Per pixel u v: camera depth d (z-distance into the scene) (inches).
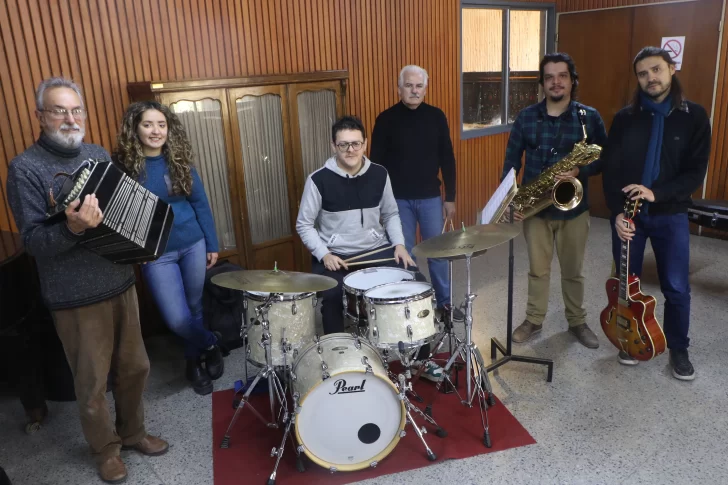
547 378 114.3
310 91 146.9
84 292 81.8
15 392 119.0
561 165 115.0
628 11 207.8
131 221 75.5
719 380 112.1
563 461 91.2
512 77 223.5
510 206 112.3
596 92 223.8
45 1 118.0
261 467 93.0
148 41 131.0
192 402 112.9
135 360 91.4
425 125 137.3
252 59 146.9
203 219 115.1
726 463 89.1
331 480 89.1
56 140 78.8
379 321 92.2
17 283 93.7
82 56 123.7
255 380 97.6
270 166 144.6
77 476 93.3
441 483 87.6
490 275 172.1
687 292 111.9
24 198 76.7
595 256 185.3
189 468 93.6
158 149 105.7
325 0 156.9
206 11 137.3
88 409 86.5
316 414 85.6
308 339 97.6
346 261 116.3
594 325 138.0
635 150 110.2
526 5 215.2
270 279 89.7
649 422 100.0
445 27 188.7
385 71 175.2
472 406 107.1
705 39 190.9
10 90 117.0
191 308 116.3
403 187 139.5
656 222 110.4
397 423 89.0
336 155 118.8
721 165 196.7
